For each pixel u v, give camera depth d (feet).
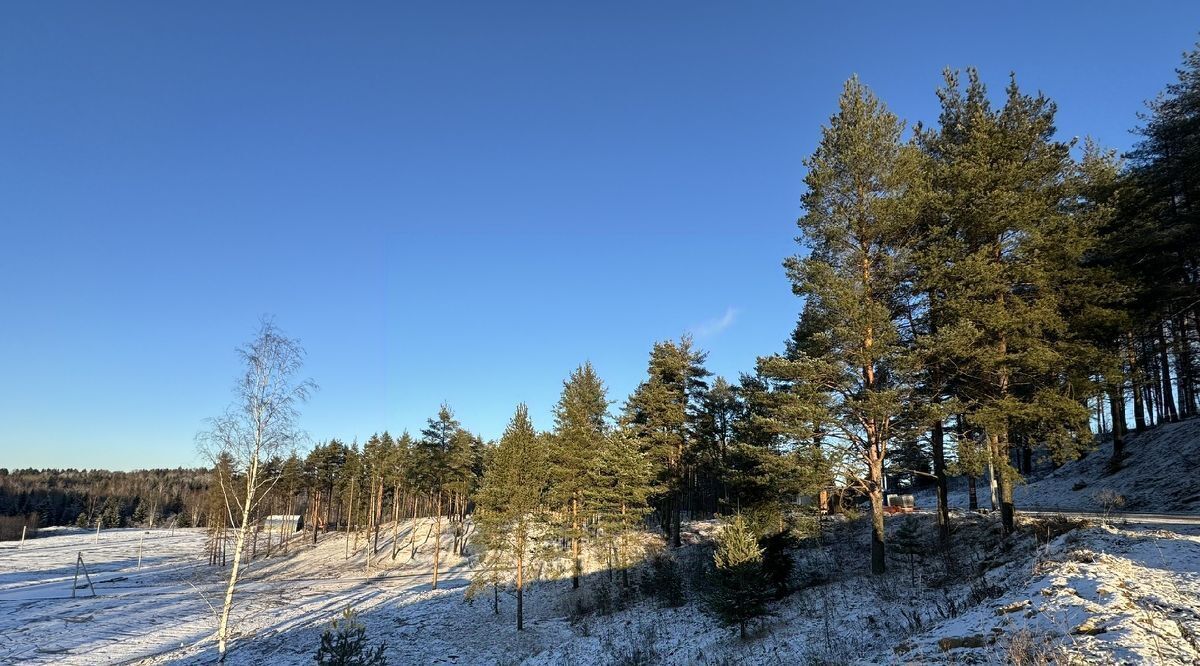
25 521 419.13
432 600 123.34
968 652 29.19
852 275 70.13
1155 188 78.54
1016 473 61.31
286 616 116.78
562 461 119.55
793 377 69.62
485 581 109.40
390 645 91.66
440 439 159.53
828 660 42.24
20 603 142.51
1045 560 45.09
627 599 98.17
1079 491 100.01
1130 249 73.10
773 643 52.80
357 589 150.00
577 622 93.50
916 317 73.77
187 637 102.68
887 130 69.62
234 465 91.71
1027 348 63.26
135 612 125.80
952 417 69.62
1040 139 69.41
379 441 249.34
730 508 118.52
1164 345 98.17
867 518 109.50
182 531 423.64
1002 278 64.75
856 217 68.95
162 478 654.12
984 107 72.84
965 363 66.18
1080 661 24.53
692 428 125.70
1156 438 102.22
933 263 65.41
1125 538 45.83
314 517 254.27
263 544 266.36
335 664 47.67
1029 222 63.62
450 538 211.20
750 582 58.44
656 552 121.49
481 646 89.30
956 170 66.28
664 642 67.36
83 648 95.45
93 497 517.14
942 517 69.21
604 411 139.23
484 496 107.65
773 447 79.30
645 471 115.85
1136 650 24.43
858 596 59.82
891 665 31.42
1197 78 76.28
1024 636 27.37
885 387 68.18
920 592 54.39
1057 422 62.85
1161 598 30.86
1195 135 76.38
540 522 115.96
